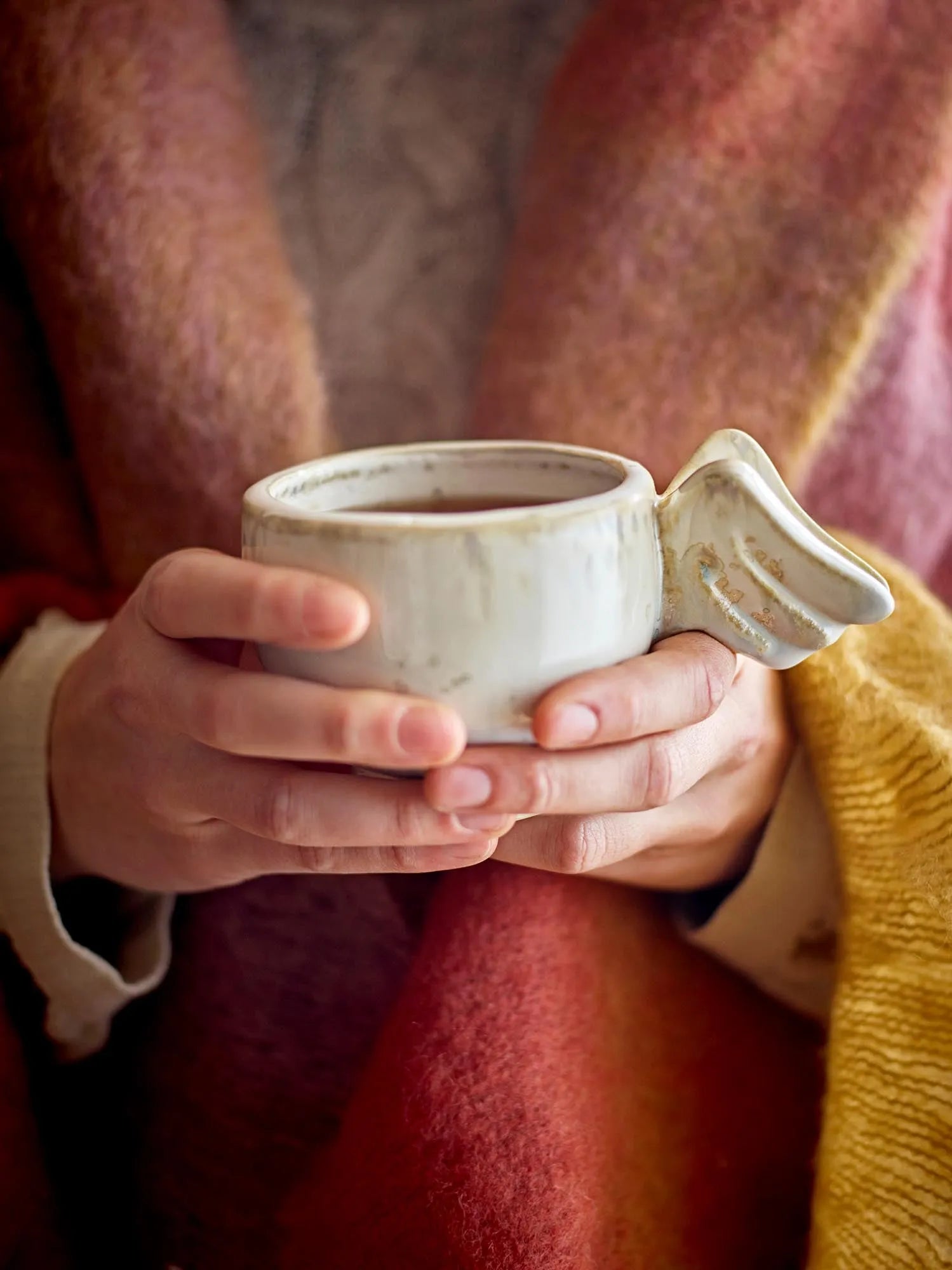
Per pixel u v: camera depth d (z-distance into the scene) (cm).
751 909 49
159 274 55
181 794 41
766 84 55
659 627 38
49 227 55
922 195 56
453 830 37
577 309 56
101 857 48
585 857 40
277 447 57
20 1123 48
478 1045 44
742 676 46
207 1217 52
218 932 53
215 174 56
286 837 38
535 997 45
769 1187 48
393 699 35
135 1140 53
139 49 54
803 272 56
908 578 52
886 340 61
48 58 53
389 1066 45
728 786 46
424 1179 42
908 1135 41
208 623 37
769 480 37
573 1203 42
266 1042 52
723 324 56
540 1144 43
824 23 55
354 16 61
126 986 49
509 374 57
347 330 63
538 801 36
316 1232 45
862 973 45
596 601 35
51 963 48
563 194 57
